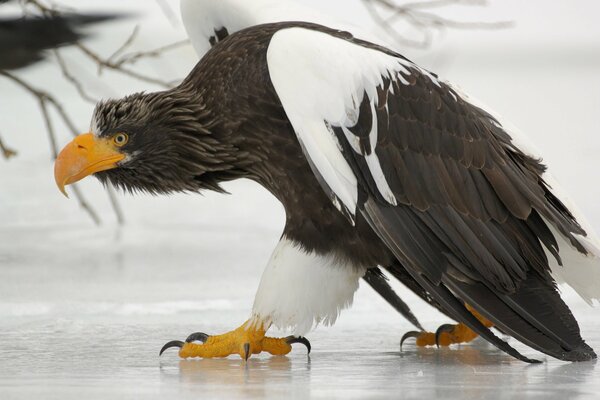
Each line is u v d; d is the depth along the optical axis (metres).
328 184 9.01
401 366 8.94
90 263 14.05
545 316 8.92
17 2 16.11
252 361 9.29
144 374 8.55
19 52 15.73
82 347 9.66
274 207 19.25
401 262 9.09
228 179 10.18
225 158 9.94
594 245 9.09
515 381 8.19
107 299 11.83
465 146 9.27
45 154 24.41
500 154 9.34
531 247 9.22
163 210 18.80
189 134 9.95
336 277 9.61
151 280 12.91
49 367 8.79
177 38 35.50
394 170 9.15
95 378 8.34
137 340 10.00
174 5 17.45
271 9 10.94
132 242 15.71
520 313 8.95
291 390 7.82
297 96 9.02
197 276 13.16
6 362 8.98
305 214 9.60
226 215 18.38
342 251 9.57
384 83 9.24
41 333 10.30
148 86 34.00
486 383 8.10
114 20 16.14
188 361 9.21
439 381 8.19
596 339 9.98
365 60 9.28
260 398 7.50
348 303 9.77
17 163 23.22
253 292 12.27
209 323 10.80
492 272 9.05
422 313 11.74
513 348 9.17
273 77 9.09
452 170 9.22
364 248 9.56
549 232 9.27
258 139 9.77
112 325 10.67
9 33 15.59
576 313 11.28
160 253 14.80
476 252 9.08
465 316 9.02
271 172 9.80
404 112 9.23
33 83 32.88
